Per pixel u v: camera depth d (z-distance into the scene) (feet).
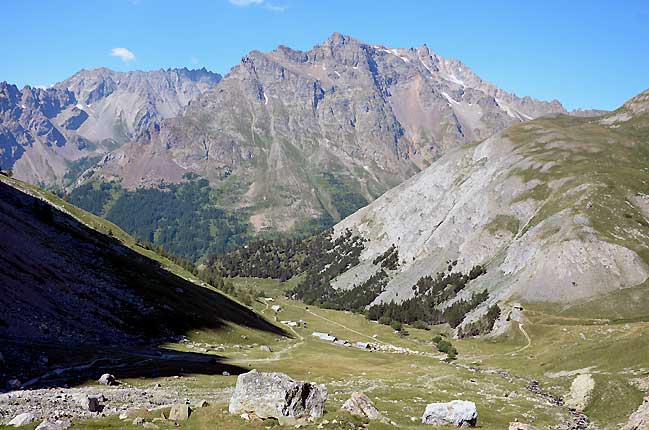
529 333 597.11
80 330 346.13
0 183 587.68
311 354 519.60
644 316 562.66
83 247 511.81
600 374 353.92
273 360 432.66
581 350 458.09
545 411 308.19
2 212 473.26
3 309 313.12
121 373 264.11
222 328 502.79
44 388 202.08
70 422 137.69
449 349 586.86
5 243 400.47
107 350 319.06
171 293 515.91
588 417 306.76
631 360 387.14
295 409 155.94
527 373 457.68
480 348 603.67
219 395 237.45
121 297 440.04
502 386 395.14
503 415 282.15
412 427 174.81
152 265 634.84
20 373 221.87
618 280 649.61
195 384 266.77
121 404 181.27
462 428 186.70
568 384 387.75
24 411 152.15
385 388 336.49
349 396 274.98
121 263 531.09
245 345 489.67
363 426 156.46
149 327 415.03
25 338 291.58
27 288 355.36
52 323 334.65
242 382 159.02
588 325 564.30
